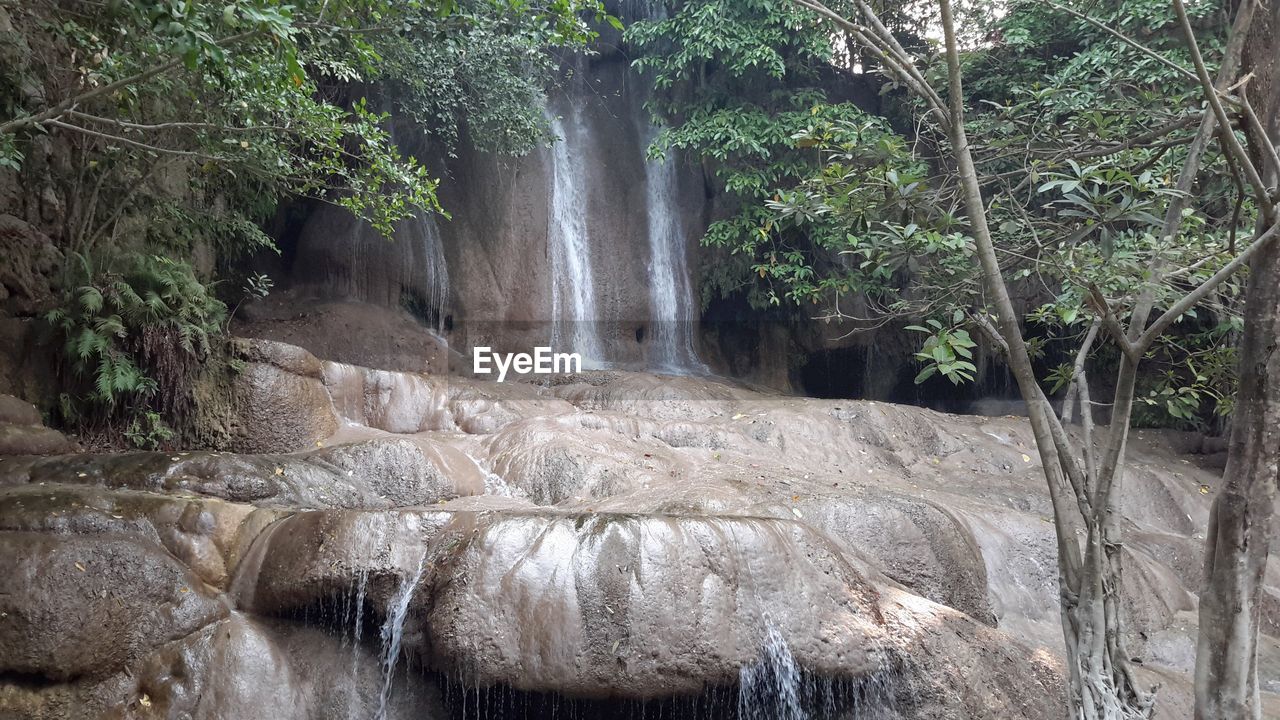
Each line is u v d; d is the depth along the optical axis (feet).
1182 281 16.25
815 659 20.15
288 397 31.12
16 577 18.21
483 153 49.37
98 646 18.72
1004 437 41.06
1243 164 12.92
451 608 19.58
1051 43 43.21
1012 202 16.17
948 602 25.03
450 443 32.50
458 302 48.24
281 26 15.24
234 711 19.56
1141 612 27.12
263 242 37.73
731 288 52.95
